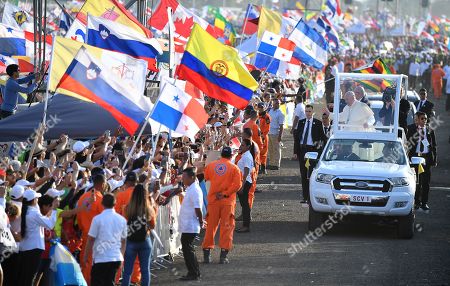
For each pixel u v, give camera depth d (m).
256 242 36.94
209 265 32.69
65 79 30.94
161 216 32.97
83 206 27.17
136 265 29.45
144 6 57.78
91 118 33.91
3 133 32.94
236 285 29.33
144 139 40.53
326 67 101.25
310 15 136.62
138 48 40.59
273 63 66.75
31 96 44.94
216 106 51.81
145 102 32.56
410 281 30.00
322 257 33.94
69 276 26.00
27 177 30.45
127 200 28.11
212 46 37.25
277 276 30.70
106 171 30.58
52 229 26.30
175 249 34.81
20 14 63.97
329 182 38.44
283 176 57.09
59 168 28.83
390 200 37.66
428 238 38.19
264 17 64.50
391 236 38.69
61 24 60.56
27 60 54.12
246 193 39.00
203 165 37.91
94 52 34.53
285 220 42.25
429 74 132.75
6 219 24.23
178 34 59.41
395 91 43.19
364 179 38.19
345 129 43.28
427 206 45.84
